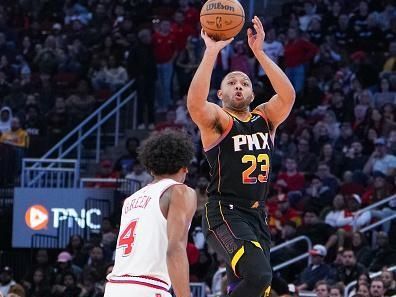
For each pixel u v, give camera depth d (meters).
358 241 23.80
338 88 30.66
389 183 26.53
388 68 32.12
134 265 9.59
